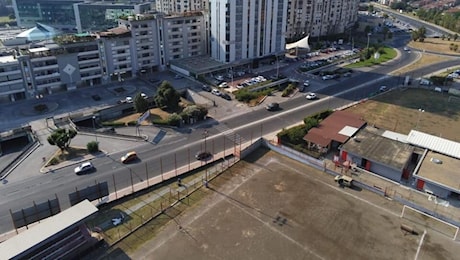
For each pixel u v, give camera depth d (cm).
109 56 10912
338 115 8062
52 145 7262
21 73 9475
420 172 5841
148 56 11800
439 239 4747
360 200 5509
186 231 4875
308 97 9906
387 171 6147
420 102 9719
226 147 7294
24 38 16350
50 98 9862
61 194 5819
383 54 15088
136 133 7869
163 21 11731
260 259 4416
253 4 11906
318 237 4762
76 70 10400
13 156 7156
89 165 6456
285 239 4728
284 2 12938
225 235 4803
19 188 5981
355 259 4419
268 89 10569
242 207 5344
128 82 11194
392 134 7262
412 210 5284
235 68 12425
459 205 5434
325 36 18125
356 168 6341
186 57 12738
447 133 7894
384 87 10750
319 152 6912
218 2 11519
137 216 5200
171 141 7544
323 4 17938
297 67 12950
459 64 13638
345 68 12962
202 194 5681
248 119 8594
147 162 6738
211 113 8912
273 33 13112
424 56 14962
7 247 4028
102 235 4784
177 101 9144
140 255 4481
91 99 9825
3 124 8325
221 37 11900
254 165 6469
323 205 5381
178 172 6372
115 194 5731
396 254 4494
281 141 7331
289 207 5334
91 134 7775
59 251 4325
